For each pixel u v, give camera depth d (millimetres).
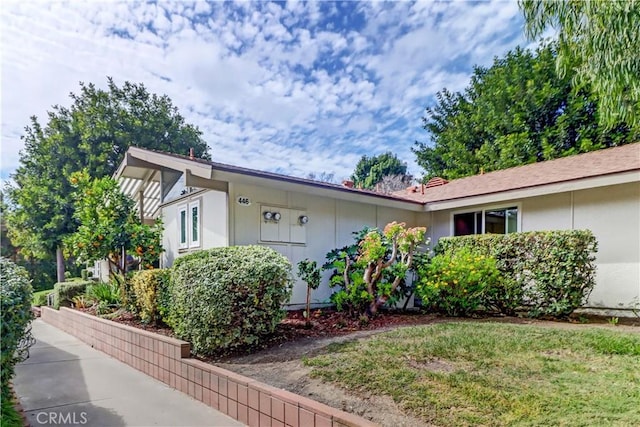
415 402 2928
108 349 6391
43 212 17891
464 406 2830
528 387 3111
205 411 3852
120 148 20250
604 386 3102
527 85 19469
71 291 10438
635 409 2672
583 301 6922
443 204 9281
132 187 10898
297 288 7680
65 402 4105
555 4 5164
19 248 20859
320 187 7574
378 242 6551
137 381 4863
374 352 4137
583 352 4012
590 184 7031
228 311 4613
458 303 6770
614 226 7234
